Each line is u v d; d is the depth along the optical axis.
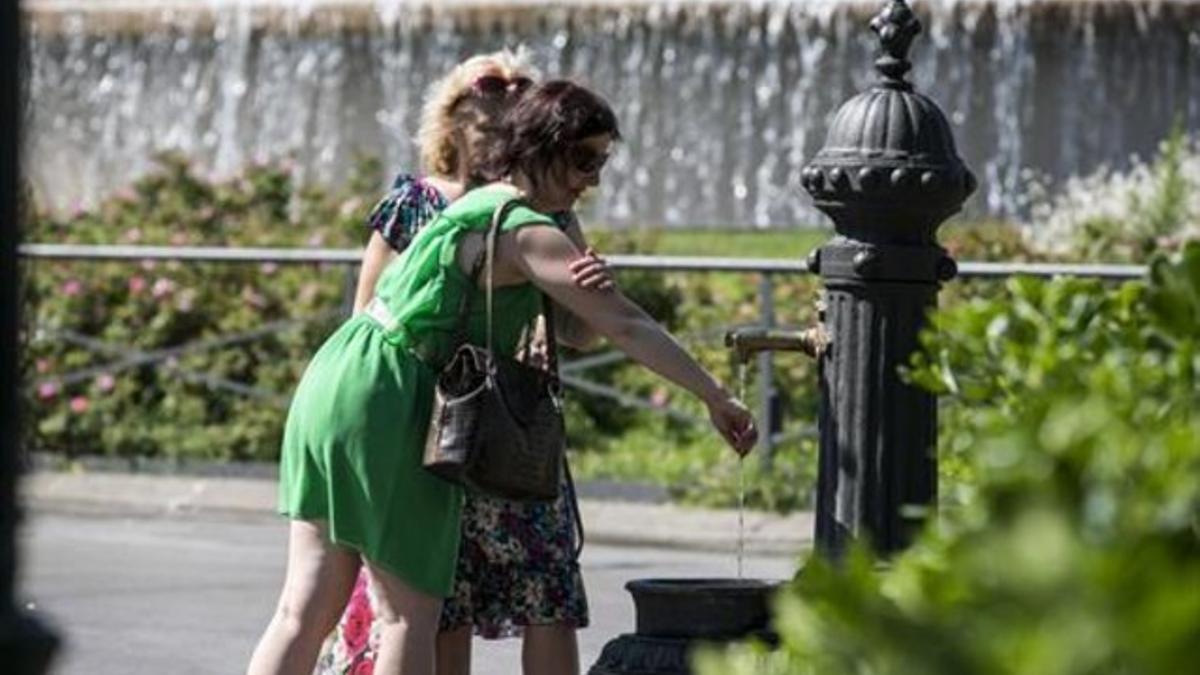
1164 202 30.14
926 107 11.38
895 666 5.82
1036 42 37.72
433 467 11.67
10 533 7.02
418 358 11.88
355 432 11.76
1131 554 5.58
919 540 7.03
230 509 25.16
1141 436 6.38
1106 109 37.66
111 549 22.45
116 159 41.44
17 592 7.00
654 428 26.12
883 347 11.34
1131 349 7.49
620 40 39.31
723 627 11.22
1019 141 37.81
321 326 27.25
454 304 11.88
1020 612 5.55
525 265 11.83
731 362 25.86
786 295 26.50
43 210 30.77
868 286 11.32
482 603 12.20
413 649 11.77
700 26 38.88
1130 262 28.97
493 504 12.13
